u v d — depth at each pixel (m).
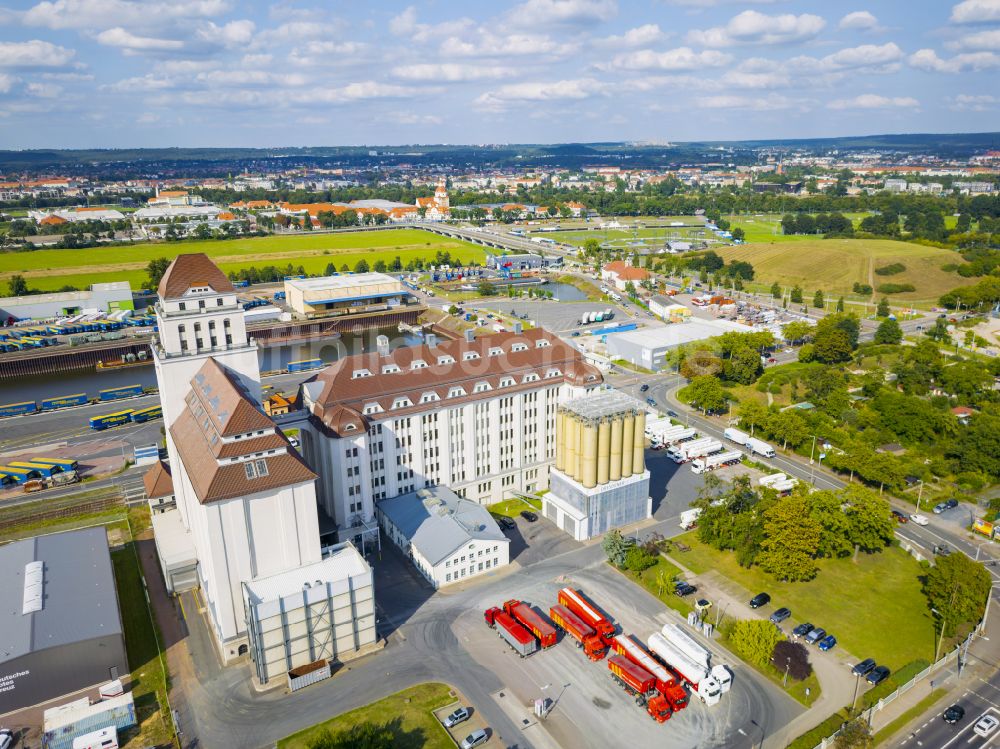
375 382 148.12
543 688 106.19
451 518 140.12
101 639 105.25
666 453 192.25
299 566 116.06
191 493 119.50
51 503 164.12
